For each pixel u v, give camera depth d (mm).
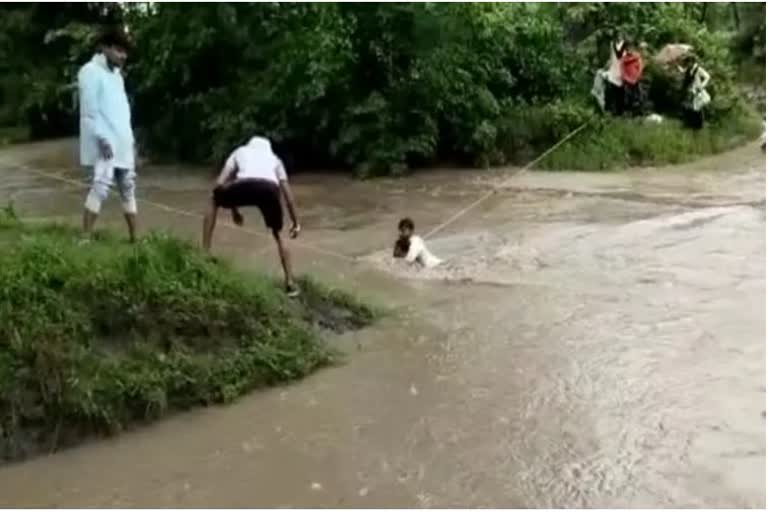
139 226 14297
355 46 20391
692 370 8148
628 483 6293
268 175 9695
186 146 22188
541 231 13648
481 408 7582
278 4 20562
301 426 7434
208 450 7105
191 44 21125
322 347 8828
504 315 9883
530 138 21109
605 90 22672
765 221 13766
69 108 27844
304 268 11828
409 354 8859
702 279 10875
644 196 16422
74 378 7426
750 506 5953
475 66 21062
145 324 8109
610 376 8094
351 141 20078
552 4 23453
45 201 16891
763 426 7055
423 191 17984
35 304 7734
